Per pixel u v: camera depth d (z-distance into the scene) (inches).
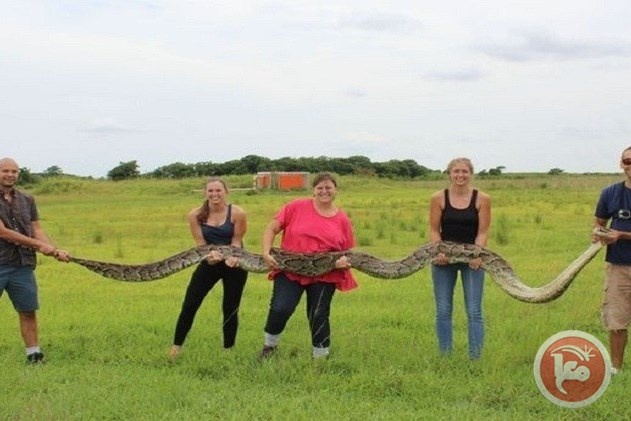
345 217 351.6
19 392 299.1
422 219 980.6
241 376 320.8
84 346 365.7
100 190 2160.4
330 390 305.0
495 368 319.3
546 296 320.8
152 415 278.1
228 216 357.7
